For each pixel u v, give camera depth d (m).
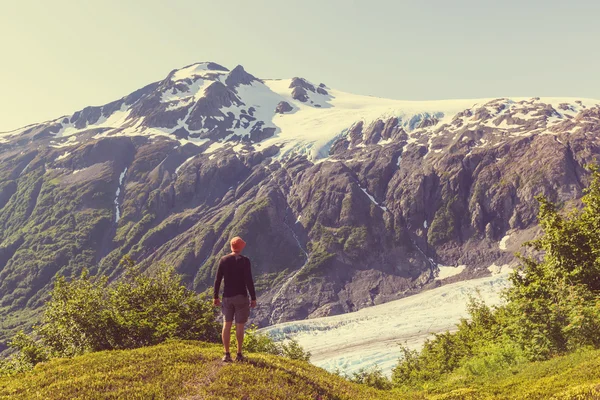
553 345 20.34
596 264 25.06
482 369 22.77
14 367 28.78
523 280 30.41
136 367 11.70
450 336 43.78
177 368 11.56
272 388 10.55
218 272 11.90
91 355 13.59
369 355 89.69
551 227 27.80
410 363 48.41
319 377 13.16
